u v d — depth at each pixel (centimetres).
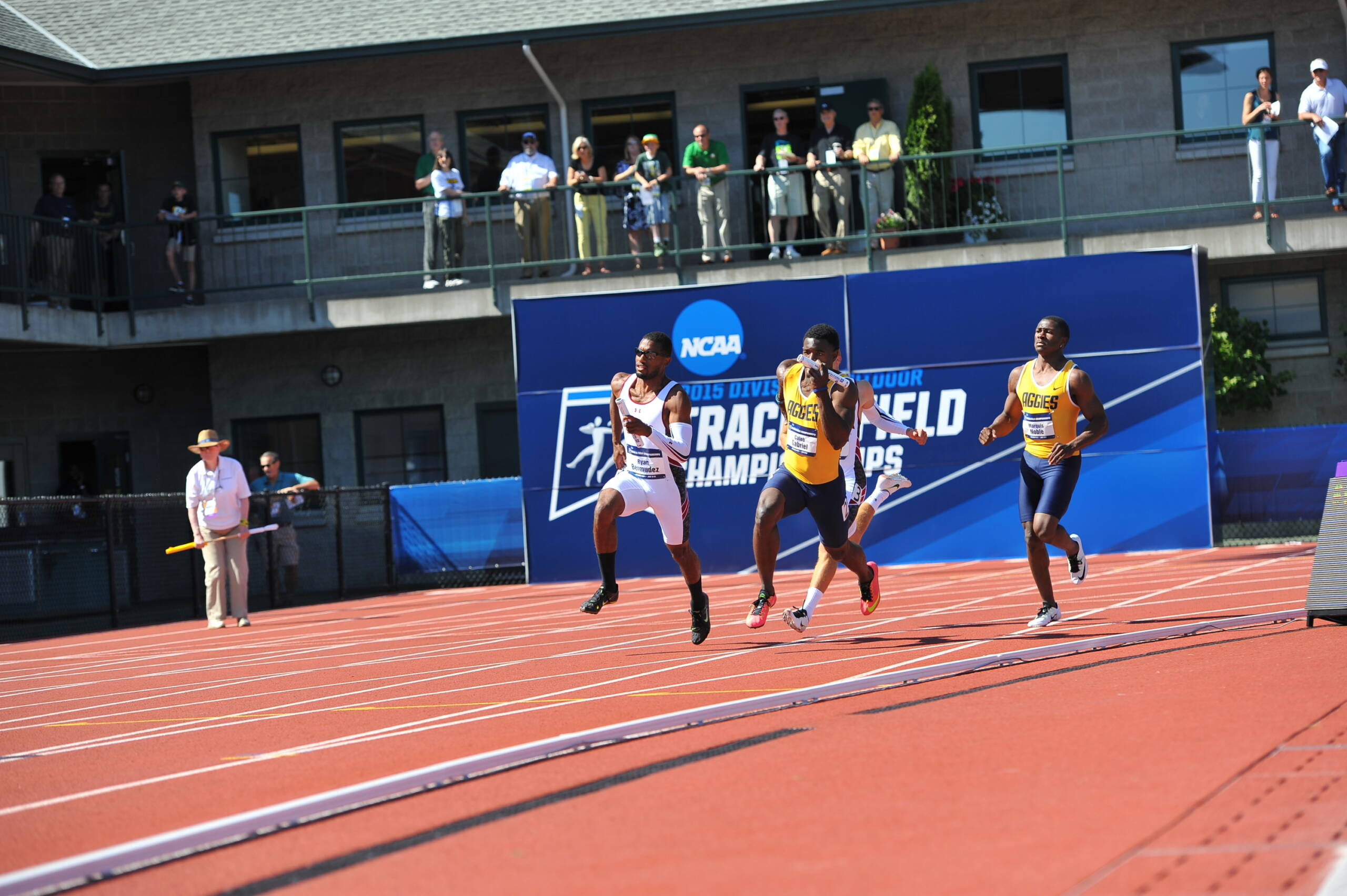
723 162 2288
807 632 1209
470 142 2561
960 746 627
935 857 445
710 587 1895
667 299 2067
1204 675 786
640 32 2380
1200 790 510
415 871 467
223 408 2606
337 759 701
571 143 2523
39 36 2547
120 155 2711
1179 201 2331
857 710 748
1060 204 2178
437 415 2580
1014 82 2408
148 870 489
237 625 1873
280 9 2634
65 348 2462
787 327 2034
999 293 1981
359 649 1400
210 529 1847
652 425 1090
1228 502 2003
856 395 1068
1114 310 1950
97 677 1293
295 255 2581
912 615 1309
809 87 2462
